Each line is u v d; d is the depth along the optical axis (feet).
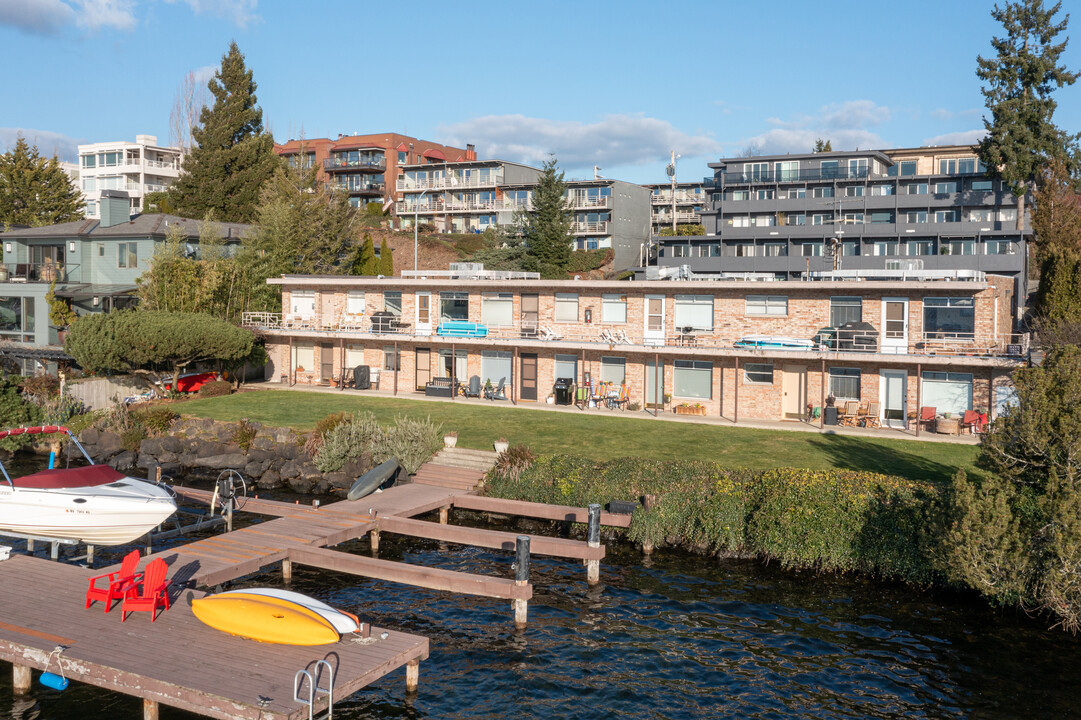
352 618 56.24
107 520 74.74
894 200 271.28
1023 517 66.95
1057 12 230.68
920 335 118.93
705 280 131.85
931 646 64.39
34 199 274.16
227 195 268.82
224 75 272.72
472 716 54.03
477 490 98.02
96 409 139.23
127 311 141.49
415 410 132.98
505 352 146.92
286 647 53.57
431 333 151.43
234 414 129.90
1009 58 233.35
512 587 67.36
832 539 78.95
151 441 122.01
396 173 366.43
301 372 166.09
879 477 84.17
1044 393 66.13
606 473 93.71
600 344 132.77
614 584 76.69
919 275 128.77
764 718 54.34
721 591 75.10
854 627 67.77
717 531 83.61
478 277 155.33
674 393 134.00
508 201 325.42
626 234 319.88
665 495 87.56
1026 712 54.95
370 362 158.71
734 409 128.67
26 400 135.64
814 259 270.67
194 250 187.11
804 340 122.83
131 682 49.16
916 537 76.28
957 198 263.08
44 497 74.02
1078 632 66.44
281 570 78.54
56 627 55.47
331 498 104.01
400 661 53.31
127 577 58.59
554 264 262.88
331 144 373.61
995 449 68.59
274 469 113.29
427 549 86.22
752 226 290.56
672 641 65.26
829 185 287.07
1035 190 239.91
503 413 130.62
